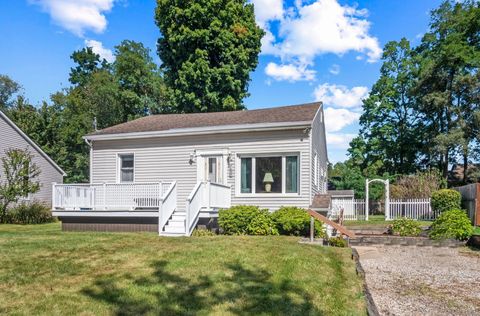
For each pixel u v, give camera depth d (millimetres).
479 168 29047
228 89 28938
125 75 35000
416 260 9023
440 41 32062
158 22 29953
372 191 27875
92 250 8242
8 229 14531
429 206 18594
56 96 38812
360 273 7039
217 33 28328
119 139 15555
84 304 5070
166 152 14922
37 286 5805
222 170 14086
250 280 6090
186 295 5402
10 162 19656
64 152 32781
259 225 11781
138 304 5070
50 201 26359
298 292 5586
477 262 8812
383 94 35438
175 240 9664
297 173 13164
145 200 12820
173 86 30094
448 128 29156
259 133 13648
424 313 5109
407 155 34406
